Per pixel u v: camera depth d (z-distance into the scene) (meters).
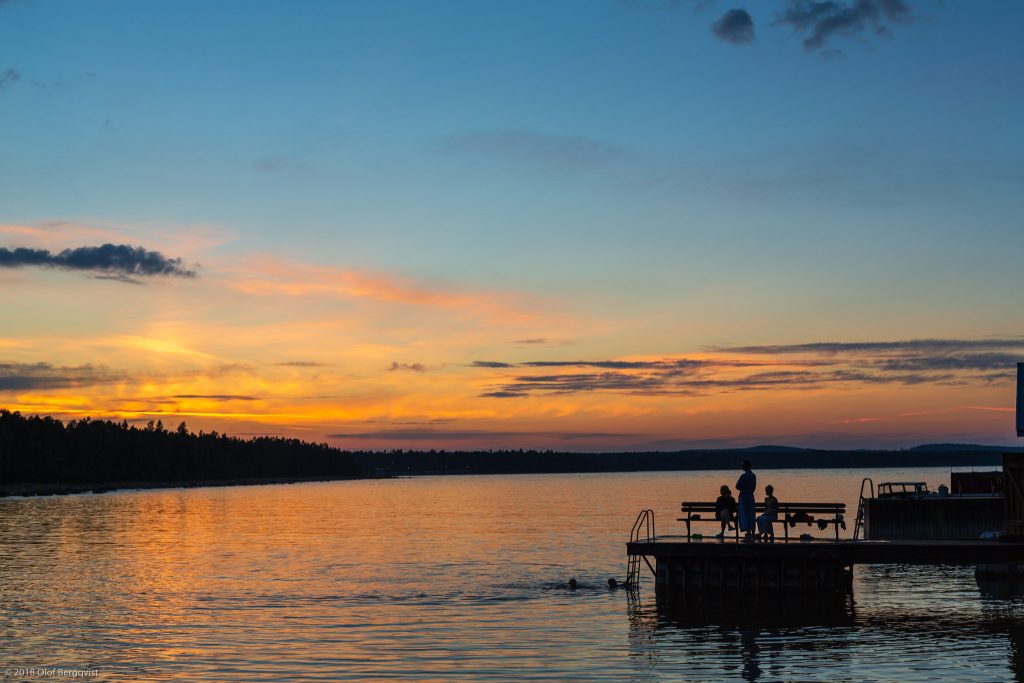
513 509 118.88
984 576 40.81
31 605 35.28
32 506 133.12
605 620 30.91
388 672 23.80
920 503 41.25
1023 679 22.55
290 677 23.41
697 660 24.92
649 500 142.88
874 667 23.95
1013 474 32.66
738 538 35.44
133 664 24.95
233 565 49.91
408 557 54.03
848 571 37.12
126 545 63.81
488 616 31.91
